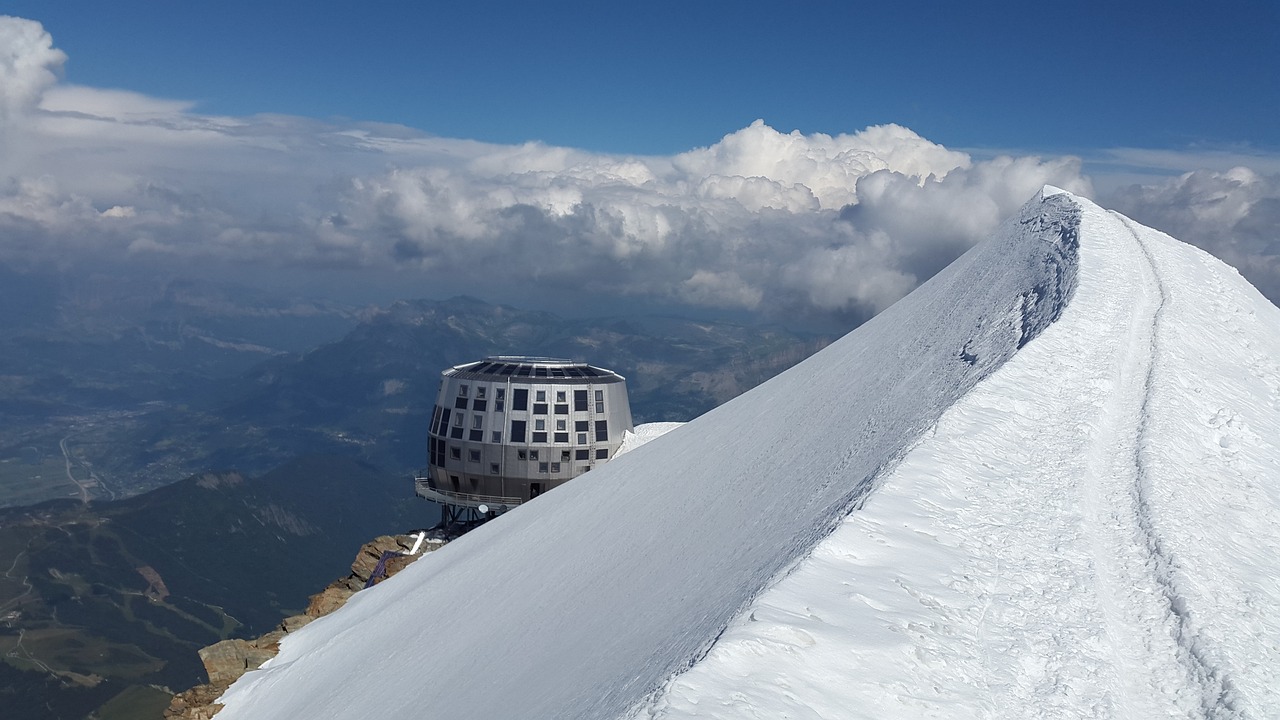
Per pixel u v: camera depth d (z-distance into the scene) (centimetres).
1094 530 1766
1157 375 2697
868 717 1170
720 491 3653
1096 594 1518
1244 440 2398
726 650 1260
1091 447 2192
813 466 3097
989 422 2308
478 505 8312
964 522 1770
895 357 4303
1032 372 2700
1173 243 5181
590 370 8794
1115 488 1973
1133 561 1639
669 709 1134
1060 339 2984
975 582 1539
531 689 2267
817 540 1719
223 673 5228
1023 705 1231
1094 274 3769
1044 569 1598
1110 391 2617
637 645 1991
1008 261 4884
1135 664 1352
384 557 7169
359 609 5462
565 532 4512
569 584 3469
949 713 1198
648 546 3388
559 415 8225
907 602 1452
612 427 8412
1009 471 2052
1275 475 2227
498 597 3938
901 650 1309
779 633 1312
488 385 8312
